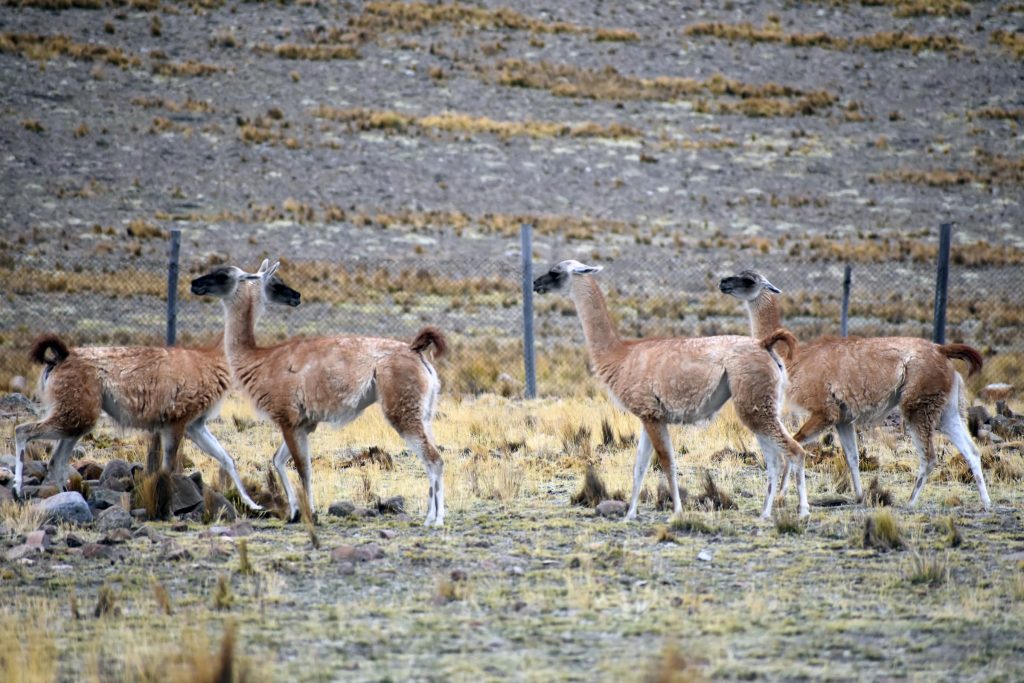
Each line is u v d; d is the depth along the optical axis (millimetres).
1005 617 26797
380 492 42188
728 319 117750
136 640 25375
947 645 25031
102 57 196500
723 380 36969
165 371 38594
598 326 39219
